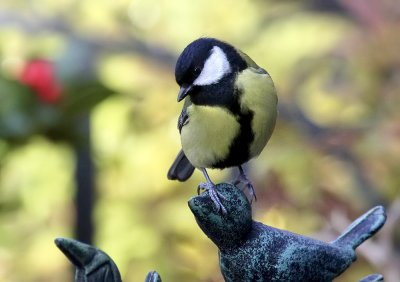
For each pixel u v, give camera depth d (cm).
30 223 343
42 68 282
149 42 343
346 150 293
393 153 291
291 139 301
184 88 268
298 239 249
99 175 326
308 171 293
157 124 343
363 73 296
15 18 330
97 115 345
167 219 322
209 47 268
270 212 287
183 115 268
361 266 283
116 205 333
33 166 341
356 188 291
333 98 305
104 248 325
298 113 305
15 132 280
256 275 249
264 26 366
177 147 340
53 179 345
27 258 337
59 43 332
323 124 305
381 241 281
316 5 360
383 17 295
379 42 294
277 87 313
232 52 268
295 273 248
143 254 321
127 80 338
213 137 267
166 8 370
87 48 318
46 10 353
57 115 281
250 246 249
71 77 282
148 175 337
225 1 374
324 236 283
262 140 268
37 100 281
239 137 267
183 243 311
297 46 348
